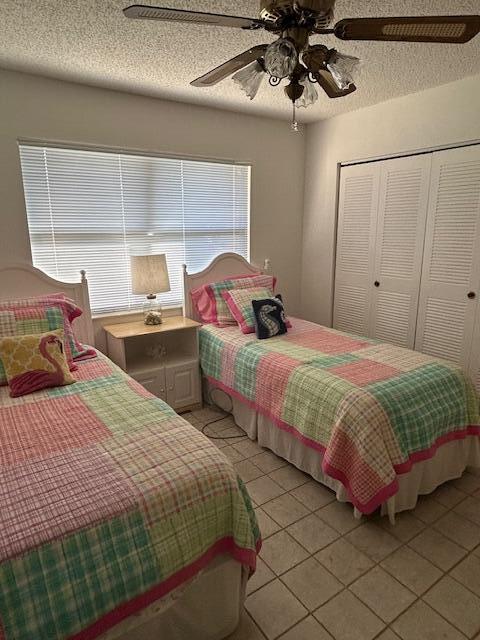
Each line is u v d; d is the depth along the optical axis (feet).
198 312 11.28
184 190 11.09
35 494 4.11
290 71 4.50
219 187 11.72
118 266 10.41
